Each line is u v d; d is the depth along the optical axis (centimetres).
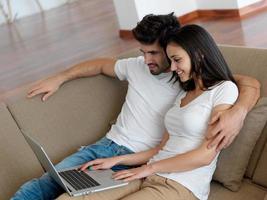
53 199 180
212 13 546
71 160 191
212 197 164
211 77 160
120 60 210
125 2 522
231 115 149
